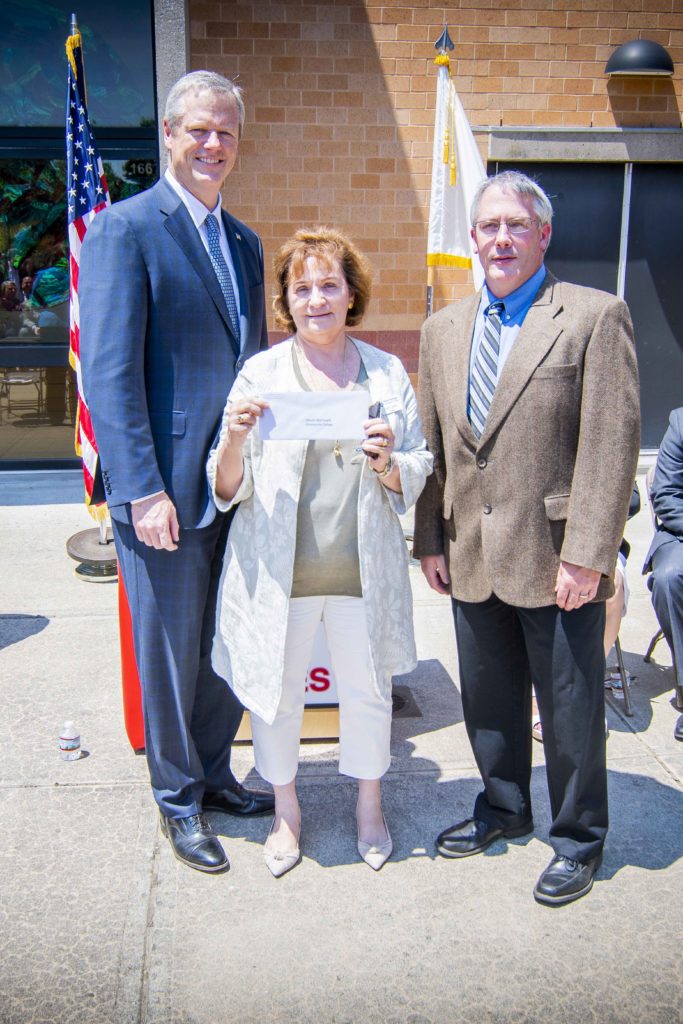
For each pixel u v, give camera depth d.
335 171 6.54
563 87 6.65
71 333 4.55
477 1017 2.20
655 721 3.63
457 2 6.40
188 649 2.72
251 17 6.24
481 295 2.57
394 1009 2.23
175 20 5.57
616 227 7.05
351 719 2.73
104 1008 2.23
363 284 2.55
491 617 2.65
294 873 2.73
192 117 2.53
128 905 2.58
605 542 2.33
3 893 2.62
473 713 2.77
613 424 2.32
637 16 6.59
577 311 2.36
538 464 2.41
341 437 2.37
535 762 3.32
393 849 2.84
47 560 5.42
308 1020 2.19
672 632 3.62
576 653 2.47
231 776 3.06
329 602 2.66
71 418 7.20
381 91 6.45
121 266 2.48
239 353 2.74
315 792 3.14
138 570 2.67
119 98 6.77
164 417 2.61
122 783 3.17
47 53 6.64
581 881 2.59
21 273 6.95
